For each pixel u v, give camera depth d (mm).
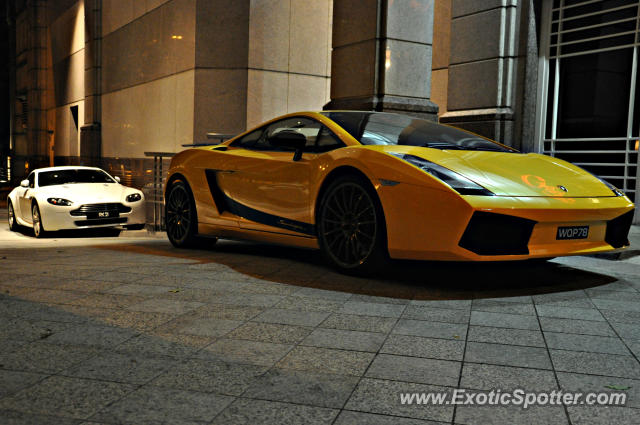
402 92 8781
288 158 4859
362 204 4215
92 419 1981
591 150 9570
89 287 3990
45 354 2633
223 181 5535
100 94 19891
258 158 5172
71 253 5816
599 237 4121
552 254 3842
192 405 2100
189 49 13516
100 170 11469
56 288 3957
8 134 45781
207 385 2285
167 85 14734
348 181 4254
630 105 9000
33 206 10156
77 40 23375
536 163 4418
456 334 2967
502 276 4453
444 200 3684
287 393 2213
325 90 13484
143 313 3324
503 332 3006
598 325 3146
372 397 2178
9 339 2844
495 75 10125
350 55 9062
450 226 3672
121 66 17922
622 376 2406
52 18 27156
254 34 12672
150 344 2783
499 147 4895
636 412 2059
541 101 10117
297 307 3477
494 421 1983
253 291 3891
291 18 12992
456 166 3984
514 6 9977
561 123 9945
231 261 5109
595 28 9430
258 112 12820
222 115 12984
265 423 1958
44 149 28875
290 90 13117
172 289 3928
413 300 3666
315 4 13195
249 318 3236
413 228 3836
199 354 2646
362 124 4801
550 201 3805
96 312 3342
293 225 4797
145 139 16234
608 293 3924
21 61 34688
